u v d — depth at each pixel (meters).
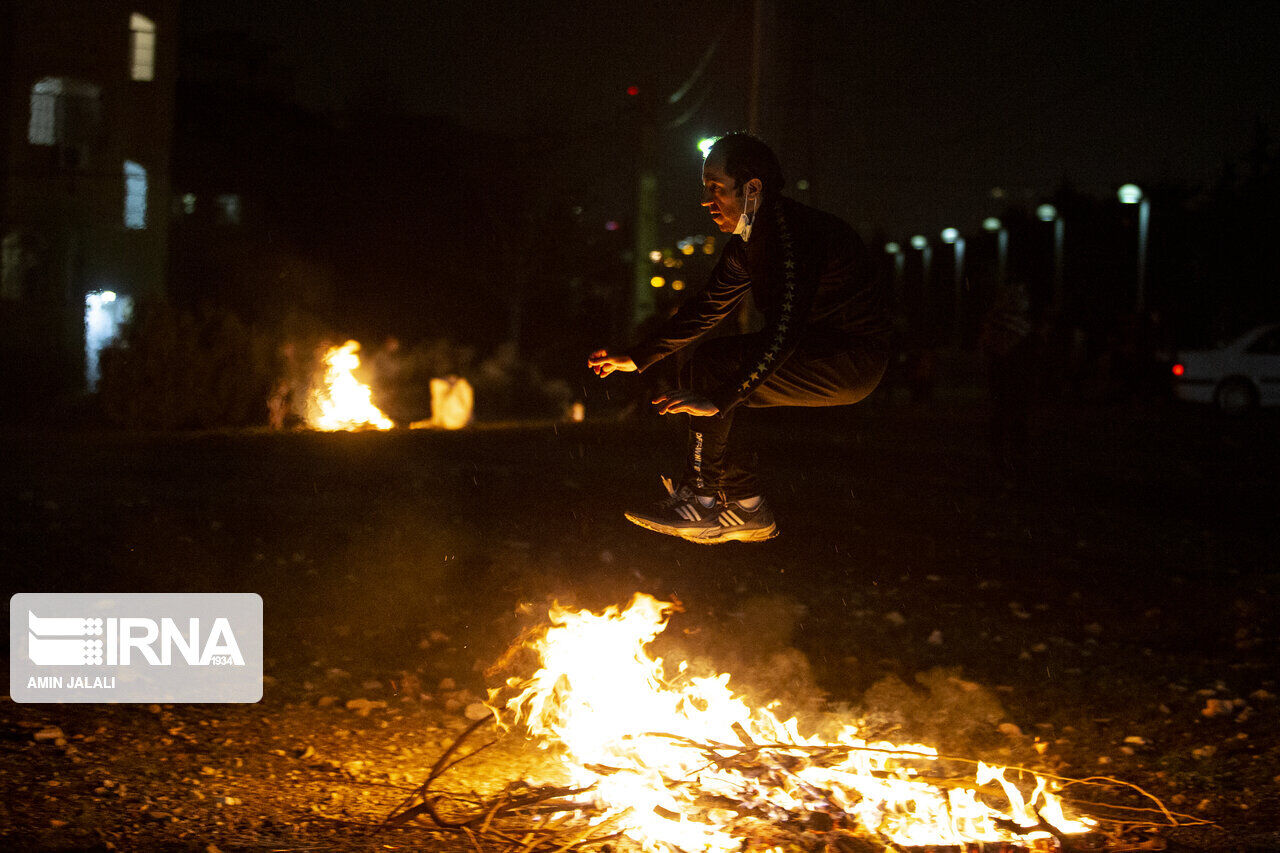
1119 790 5.29
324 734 5.76
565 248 48.56
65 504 11.05
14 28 32.19
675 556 9.76
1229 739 5.96
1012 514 12.25
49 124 32.72
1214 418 25.52
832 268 4.16
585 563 9.43
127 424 20.95
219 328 21.88
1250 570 10.03
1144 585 9.46
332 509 11.20
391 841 4.42
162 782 4.96
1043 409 28.39
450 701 6.30
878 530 11.16
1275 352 29.00
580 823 4.56
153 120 34.66
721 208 4.23
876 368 4.23
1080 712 6.46
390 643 7.44
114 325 33.22
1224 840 4.66
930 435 20.27
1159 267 59.00
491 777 5.20
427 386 34.56
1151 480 14.92
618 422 21.05
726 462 4.32
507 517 10.96
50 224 32.47
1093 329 45.53
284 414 22.56
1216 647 7.82
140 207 34.38
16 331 31.45
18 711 5.84
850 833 4.39
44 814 4.46
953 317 83.50
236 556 9.41
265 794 4.91
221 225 44.12
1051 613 8.60
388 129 46.06
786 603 8.54
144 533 9.94
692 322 4.54
